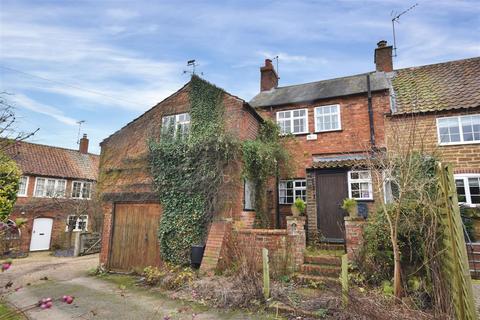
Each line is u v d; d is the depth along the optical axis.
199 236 8.98
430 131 10.67
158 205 9.98
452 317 4.36
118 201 10.58
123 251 10.18
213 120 10.66
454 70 13.48
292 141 13.12
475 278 6.57
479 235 8.35
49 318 5.74
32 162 22.59
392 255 6.09
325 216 10.50
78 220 23.44
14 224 3.60
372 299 5.01
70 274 10.26
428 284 5.32
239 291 6.28
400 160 6.27
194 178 9.40
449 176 4.54
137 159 10.75
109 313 5.91
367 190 10.22
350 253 7.10
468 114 10.37
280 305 5.69
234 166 9.28
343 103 12.83
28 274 10.39
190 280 7.43
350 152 11.95
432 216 5.23
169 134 10.99
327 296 5.79
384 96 12.16
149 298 6.86
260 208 10.88
